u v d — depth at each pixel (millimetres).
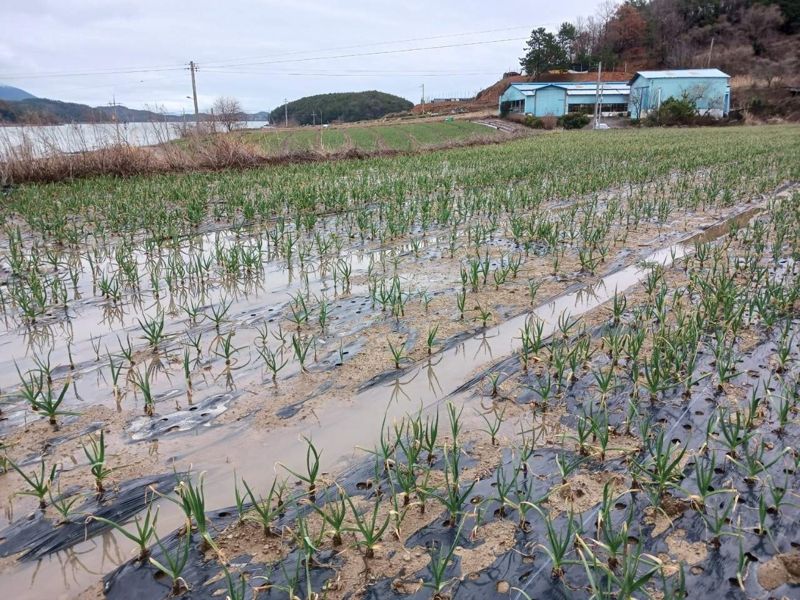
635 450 2924
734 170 13781
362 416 3447
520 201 10211
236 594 1979
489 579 2180
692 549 2285
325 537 2410
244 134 20172
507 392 3627
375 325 4801
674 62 75938
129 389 3828
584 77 75812
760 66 70188
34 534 2520
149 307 5465
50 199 11227
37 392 3652
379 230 8094
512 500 2598
